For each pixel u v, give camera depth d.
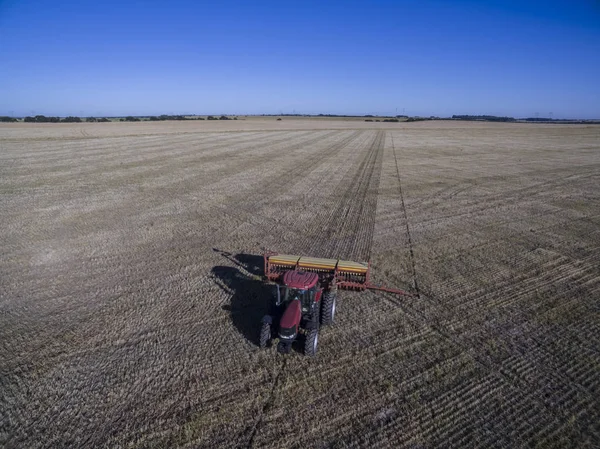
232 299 10.75
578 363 8.21
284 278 8.60
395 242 15.23
